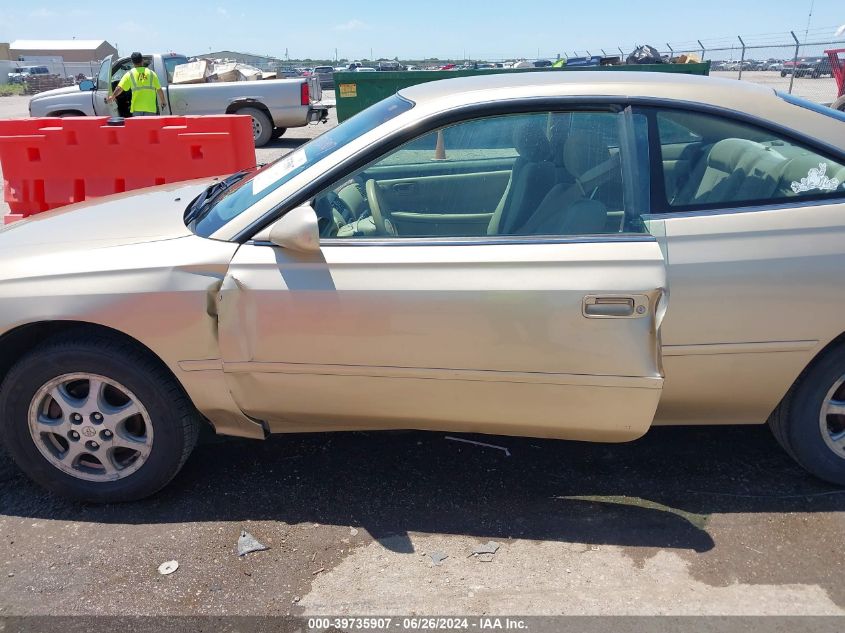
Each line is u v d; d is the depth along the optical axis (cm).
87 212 328
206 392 276
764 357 269
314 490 303
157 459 283
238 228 271
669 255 258
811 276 259
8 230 320
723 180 270
